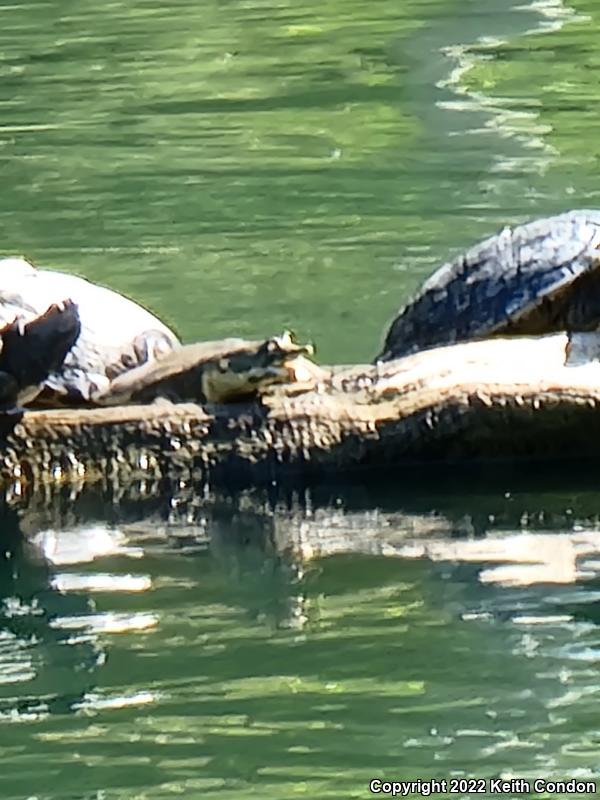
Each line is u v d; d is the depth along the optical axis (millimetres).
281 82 15422
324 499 7199
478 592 6332
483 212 11195
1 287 7582
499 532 6832
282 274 9992
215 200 11789
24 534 7031
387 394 7402
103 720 5605
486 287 7801
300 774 5285
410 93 14820
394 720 5539
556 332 7727
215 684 5793
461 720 5531
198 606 6348
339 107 14453
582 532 6789
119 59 16484
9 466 7312
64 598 6461
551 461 7469
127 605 6371
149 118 14328
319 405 7375
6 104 14977
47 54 16812
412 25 17453
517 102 14297
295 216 11297
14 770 5344
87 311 7688
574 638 5969
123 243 10836
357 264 10141
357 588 6441
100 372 7543
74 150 13406
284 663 5914
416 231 10828
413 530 6887
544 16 17594
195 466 7328
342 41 16938
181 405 7379
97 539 6961
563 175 12031
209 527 7020
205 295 9617
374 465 7387
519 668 5805
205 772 5305
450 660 5875
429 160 12609
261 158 12930
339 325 8969
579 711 5555
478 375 7395
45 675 5910
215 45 16953
